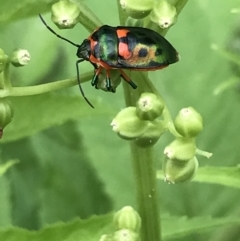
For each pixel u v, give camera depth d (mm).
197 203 103
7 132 74
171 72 106
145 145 64
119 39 64
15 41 106
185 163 63
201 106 105
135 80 66
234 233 92
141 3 63
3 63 64
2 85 65
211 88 105
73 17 65
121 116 62
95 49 64
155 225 71
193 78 106
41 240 67
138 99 66
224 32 105
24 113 73
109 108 74
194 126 62
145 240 71
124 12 68
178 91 106
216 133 105
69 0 67
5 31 105
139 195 71
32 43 106
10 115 67
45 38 106
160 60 64
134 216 66
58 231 68
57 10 65
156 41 64
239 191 103
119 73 66
